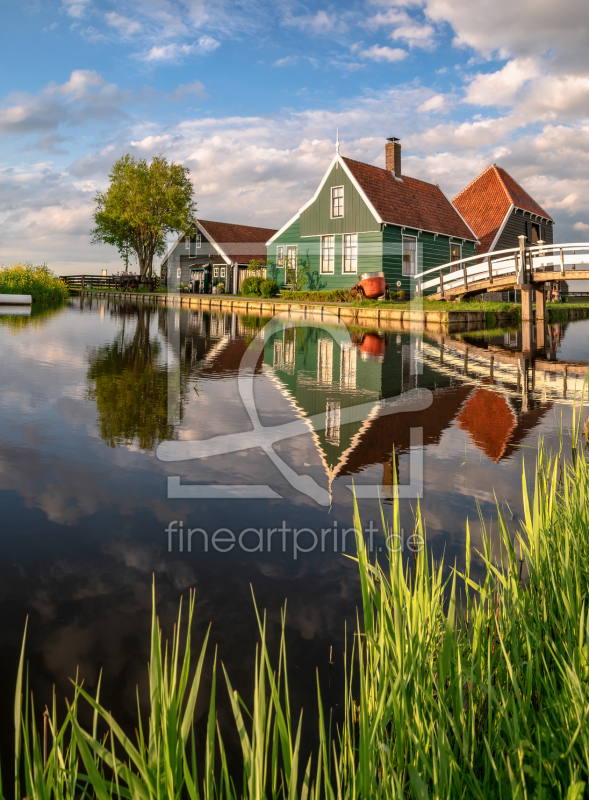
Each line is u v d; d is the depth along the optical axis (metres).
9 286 29.23
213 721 1.20
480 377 9.59
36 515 3.65
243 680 2.22
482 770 1.55
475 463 4.91
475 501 4.04
